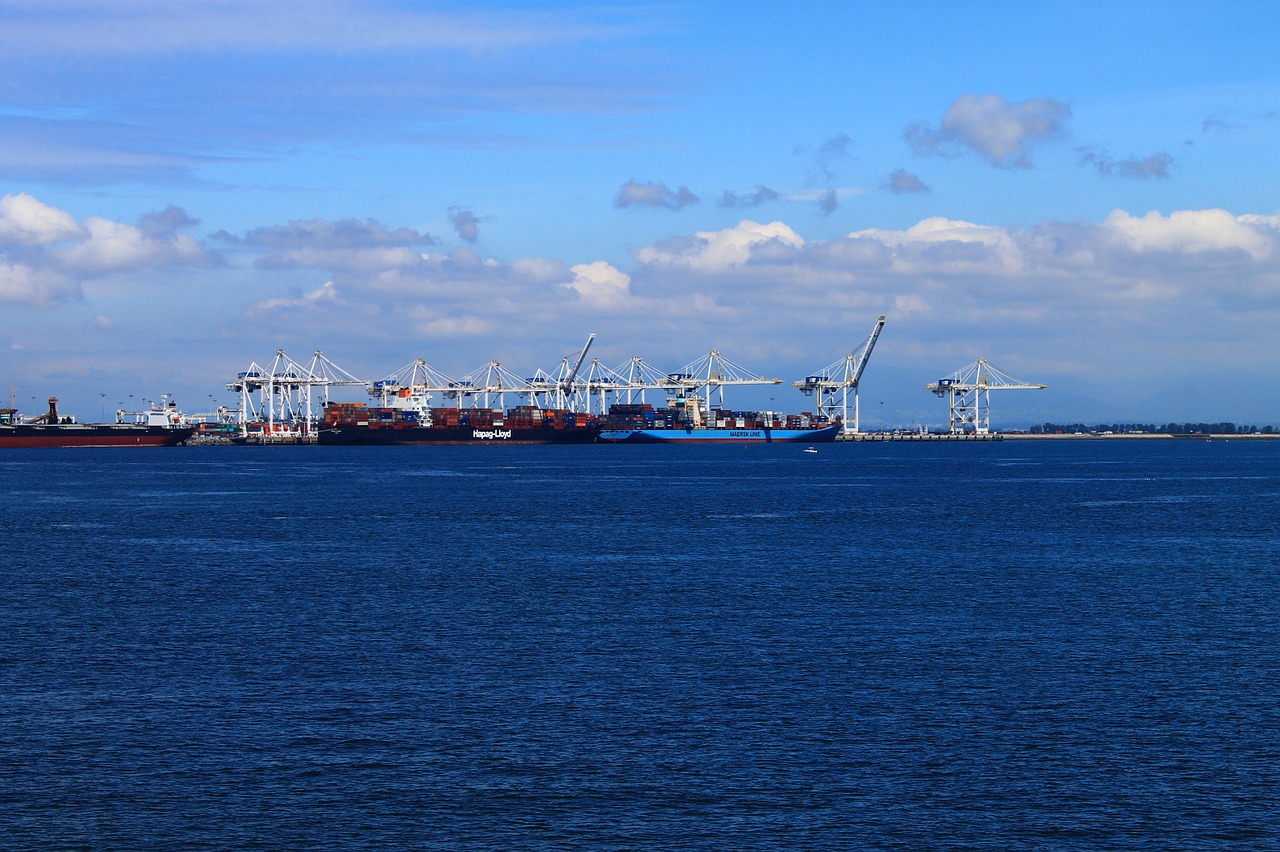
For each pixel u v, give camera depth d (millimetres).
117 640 45375
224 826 26484
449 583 60906
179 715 34531
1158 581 61312
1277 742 31969
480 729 33094
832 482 165750
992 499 129000
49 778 29281
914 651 43062
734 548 77750
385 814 27094
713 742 31969
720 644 44375
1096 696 36500
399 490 144875
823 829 26328
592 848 25344
